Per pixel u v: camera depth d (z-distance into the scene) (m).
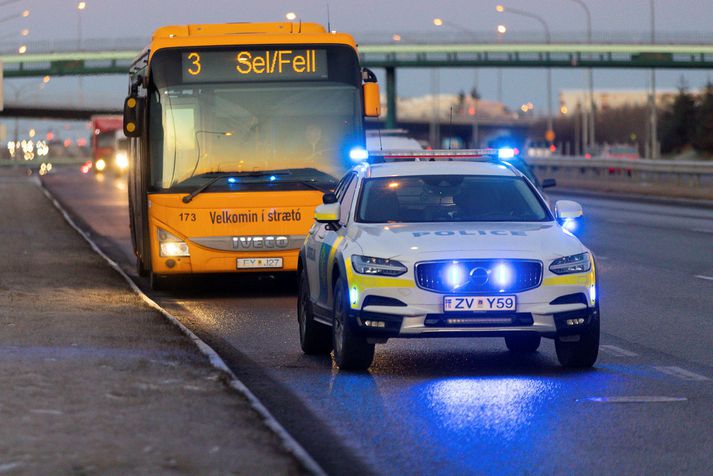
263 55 50.75
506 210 33.28
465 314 30.03
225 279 58.59
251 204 50.47
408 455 22.06
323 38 51.22
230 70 50.62
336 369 32.06
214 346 36.62
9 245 73.81
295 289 53.94
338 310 31.67
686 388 28.61
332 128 50.88
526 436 23.48
